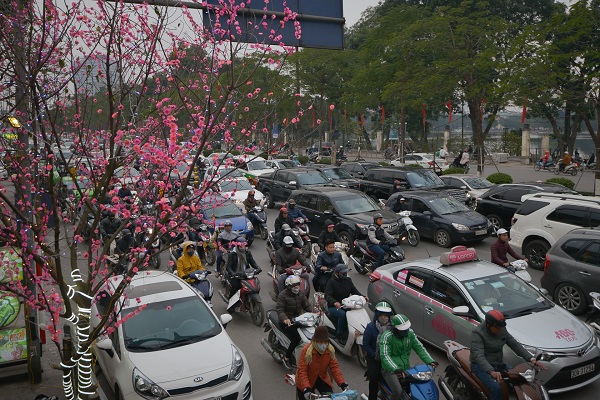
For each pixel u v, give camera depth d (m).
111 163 5.82
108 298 8.30
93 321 8.38
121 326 7.65
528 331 7.84
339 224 16.64
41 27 6.24
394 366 6.43
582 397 7.71
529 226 14.51
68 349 5.96
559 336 7.75
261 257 16.31
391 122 57.50
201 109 8.07
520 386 6.36
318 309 9.57
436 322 8.91
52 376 8.39
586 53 22.03
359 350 8.77
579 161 44.47
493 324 6.43
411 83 31.67
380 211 17.33
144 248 5.73
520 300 8.60
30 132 6.00
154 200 6.35
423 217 17.67
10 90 7.30
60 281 5.65
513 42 26.30
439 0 50.38
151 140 6.46
